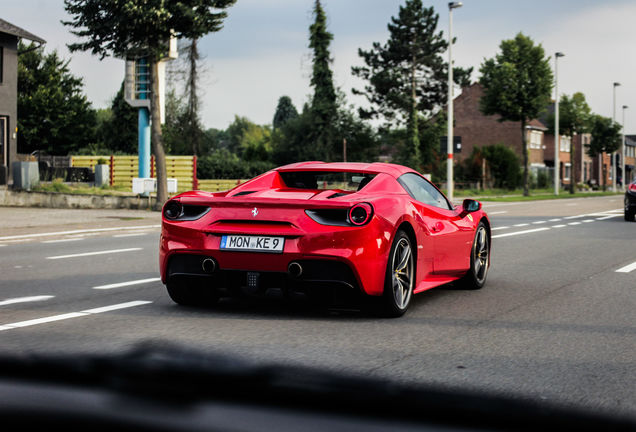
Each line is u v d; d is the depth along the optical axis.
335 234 5.23
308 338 4.82
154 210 22.08
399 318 5.71
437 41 57.72
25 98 51.88
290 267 5.23
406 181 6.38
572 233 15.55
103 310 5.94
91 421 1.70
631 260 10.40
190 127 50.78
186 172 29.92
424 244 6.15
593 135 73.62
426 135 59.66
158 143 22.00
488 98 49.19
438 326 5.37
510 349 4.58
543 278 8.45
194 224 5.57
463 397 1.89
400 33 57.94
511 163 59.28
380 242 5.36
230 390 1.81
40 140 52.88
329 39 54.22
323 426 1.68
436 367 4.03
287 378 1.95
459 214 7.14
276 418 1.70
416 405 1.81
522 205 32.75
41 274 8.48
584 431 1.77
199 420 1.66
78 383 1.95
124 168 31.73
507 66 47.88
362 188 5.88
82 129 54.28
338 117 64.50
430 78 58.38
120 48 21.17
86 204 22.31
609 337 5.02
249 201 5.44
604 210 27.50
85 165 34.50
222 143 144.62
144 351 2.03
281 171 6.30
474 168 58.19
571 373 3.96
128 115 52.22
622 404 3.33
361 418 1.73
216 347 4.46
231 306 6.16
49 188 23.72
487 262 7.79
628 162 112.50
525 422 1.76
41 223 16.62
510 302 6.64
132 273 8.59
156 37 21.20
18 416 1.80
